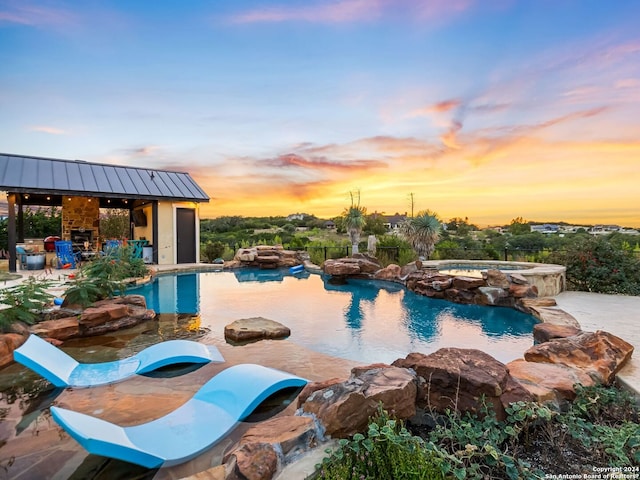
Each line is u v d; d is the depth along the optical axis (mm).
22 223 15680
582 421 2615
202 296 9805
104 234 18703
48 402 3680
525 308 7797
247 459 2205
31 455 2775
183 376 4336
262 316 7621
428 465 2031
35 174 13102
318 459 2309
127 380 4203
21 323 5680
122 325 6566
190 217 16094
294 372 4477
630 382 3432
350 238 18641
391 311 8148
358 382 2926
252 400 3332
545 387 3111
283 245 19906
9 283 9289
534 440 2617
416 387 2984
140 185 15125
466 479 2150
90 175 14594
